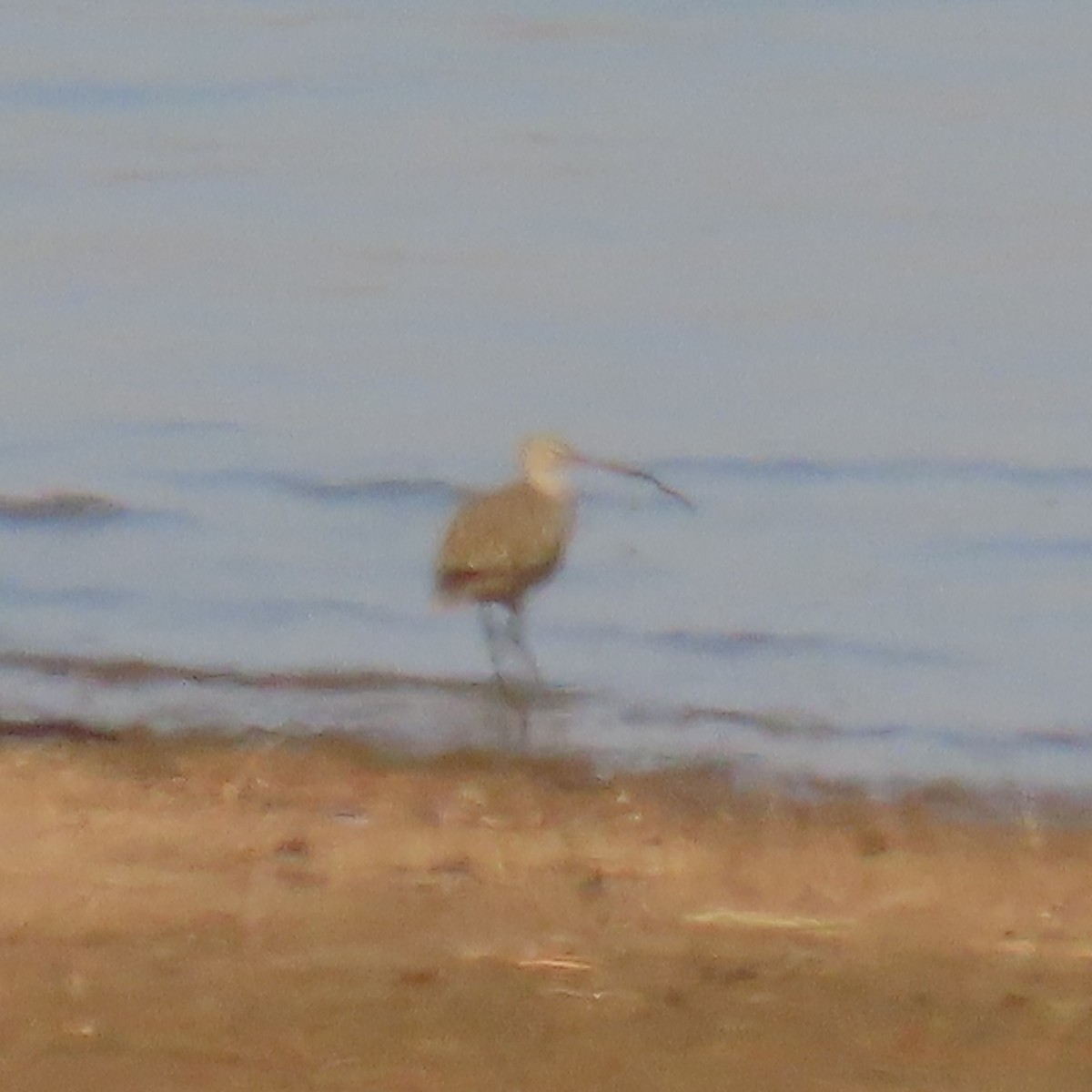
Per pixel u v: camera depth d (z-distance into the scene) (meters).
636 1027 9.14
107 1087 8.44
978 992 9.66
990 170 32.03
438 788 13.20
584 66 36.56
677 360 25.70
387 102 35.38
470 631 17.23
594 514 20.53
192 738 14.34
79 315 27.38
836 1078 8.66
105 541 19.66
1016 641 16.98
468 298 28.12
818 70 36.03
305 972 9.70
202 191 32.31
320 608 17.78
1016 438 22.59
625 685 15.91
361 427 23.16
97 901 10.55
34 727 14.55
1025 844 12.35
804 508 20.64
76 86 36.00
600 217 30.89
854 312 27.23
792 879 11.33
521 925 10.40
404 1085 8.51
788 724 14.96
